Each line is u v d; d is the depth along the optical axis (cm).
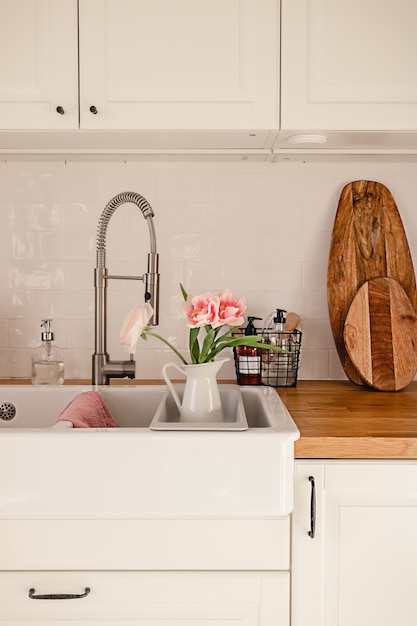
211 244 197
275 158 191
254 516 127
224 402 166
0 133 167
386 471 132
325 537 133
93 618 129
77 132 165
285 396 172
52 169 195
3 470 122
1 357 198
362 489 132
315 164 195
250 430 126
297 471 132
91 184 195
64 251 196
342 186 195
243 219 196
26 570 128
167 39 161
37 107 162
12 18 161
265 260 197
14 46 161
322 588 133
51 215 195
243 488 123
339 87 162
